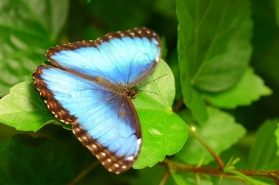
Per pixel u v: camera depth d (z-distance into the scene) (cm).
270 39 91
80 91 71
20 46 81
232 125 81
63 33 87
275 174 72
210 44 80
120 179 86
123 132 69
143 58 75
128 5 90
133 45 75
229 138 81
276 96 92
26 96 71
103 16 90
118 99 71
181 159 80
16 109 71
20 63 80
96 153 68
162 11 89
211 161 80
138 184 85
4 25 81
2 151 74
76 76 71
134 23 90
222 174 75
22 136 75
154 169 84
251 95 83
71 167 77
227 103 83
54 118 71
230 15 79
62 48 73
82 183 87
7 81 79
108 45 75
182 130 72
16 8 82
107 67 74
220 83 82
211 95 83
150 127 72
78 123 69
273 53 93
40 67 70
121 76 74
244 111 91
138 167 70
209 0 77
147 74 74
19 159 75
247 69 84
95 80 72
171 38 90
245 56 82
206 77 82
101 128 69
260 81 84
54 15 83
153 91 74
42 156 76
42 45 82
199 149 80
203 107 79
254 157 81
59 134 88
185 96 76
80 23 90
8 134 88
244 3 80
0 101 70
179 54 75
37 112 71
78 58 73
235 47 81
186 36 76
